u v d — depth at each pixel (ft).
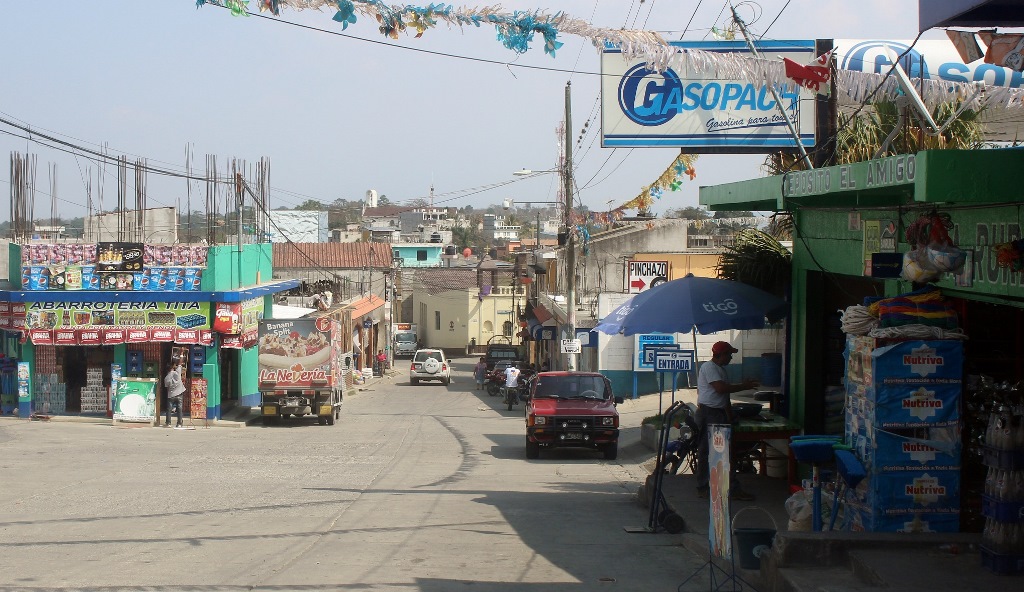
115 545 34.40
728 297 44.01
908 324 27.99
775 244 48.26
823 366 42.86
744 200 41.42
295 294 160.45
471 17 27.68
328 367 93.56
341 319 144.87
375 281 219.61
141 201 95.40
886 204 33.73
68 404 96.17
